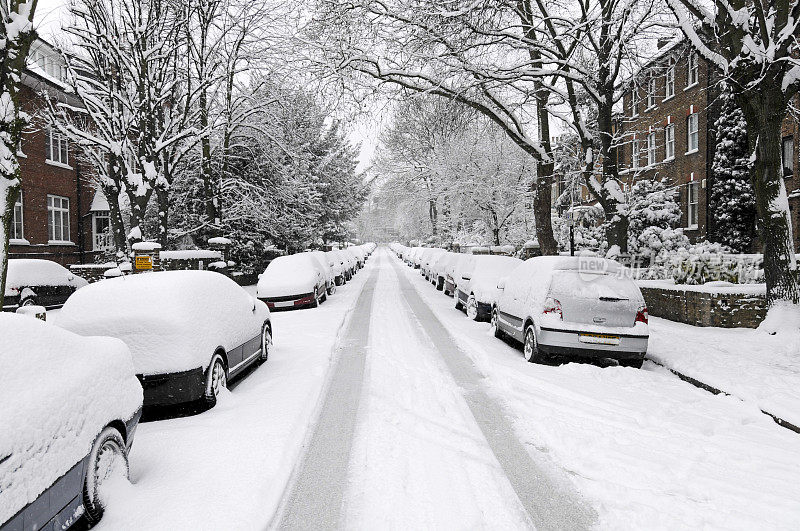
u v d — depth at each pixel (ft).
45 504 9.02
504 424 17.58
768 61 28.99
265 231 88.33
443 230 143.84
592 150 48.49
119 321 18.03
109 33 55.31
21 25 19.42
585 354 24.85
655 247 59.11
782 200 30.89
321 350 29.50
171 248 82.69
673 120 78.18
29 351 10.21
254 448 15.19
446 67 45.39
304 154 104.53
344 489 12.95
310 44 46.11
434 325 39.52
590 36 44.62
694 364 24.58
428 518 11.46
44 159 76.54
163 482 13.06
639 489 12.78
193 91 61.72
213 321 20.57
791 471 13.78
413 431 16.96
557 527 11.07
